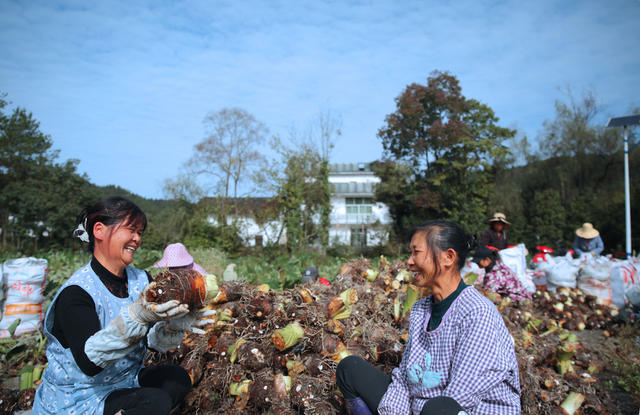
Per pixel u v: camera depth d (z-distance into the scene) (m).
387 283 4.74
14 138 30.88
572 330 6.12
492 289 6.07
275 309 3.53
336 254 26.50
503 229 8.93
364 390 2.50
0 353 4.32
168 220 28.69
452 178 28.59
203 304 2.36
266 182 25.69
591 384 3.94
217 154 29.05
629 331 5.74
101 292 2.30
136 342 2.11
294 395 2.91
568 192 31.03
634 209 23.50
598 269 6.81
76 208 26.67
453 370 2.13
